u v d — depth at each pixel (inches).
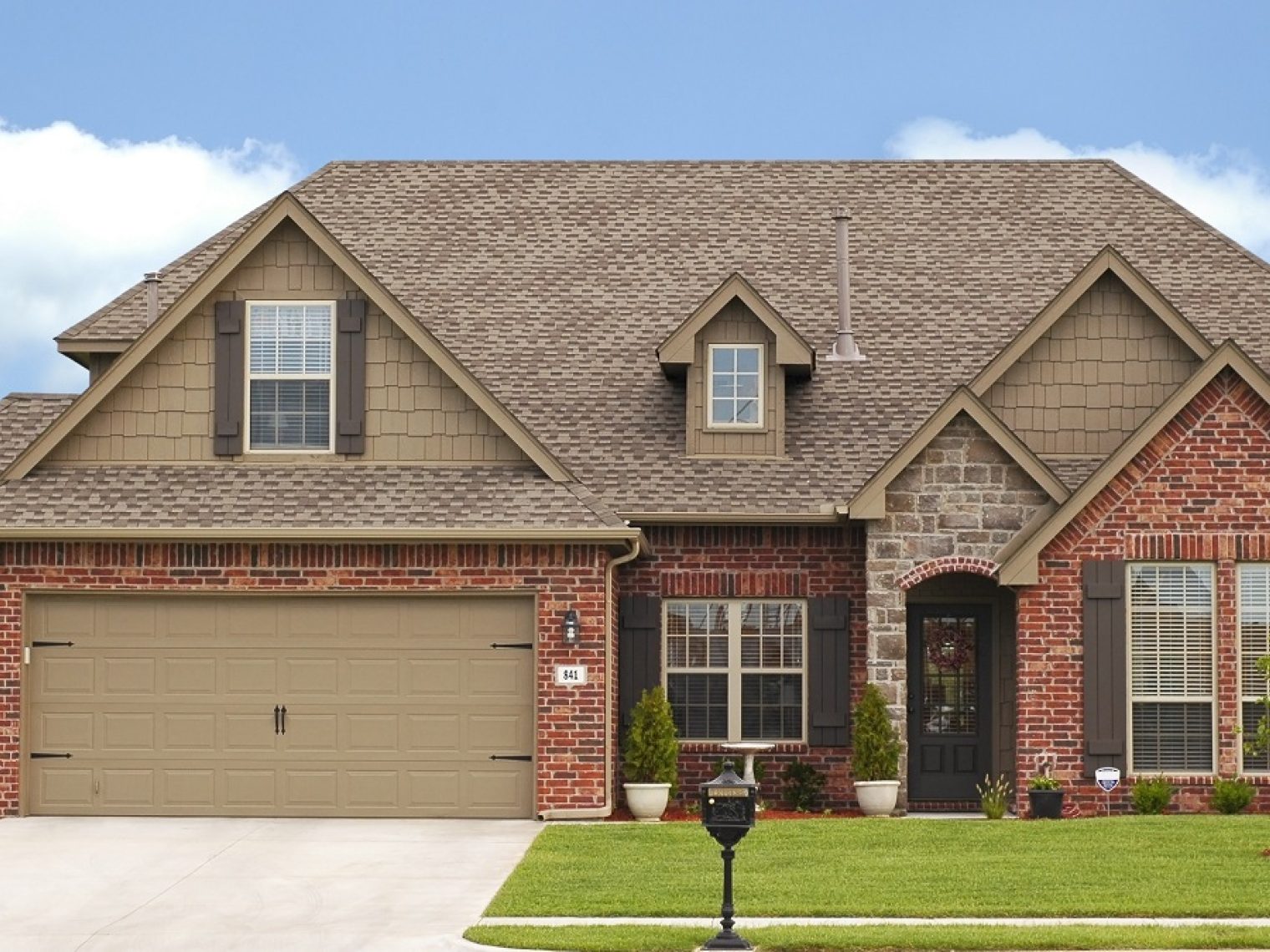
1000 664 965.2
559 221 1146.0
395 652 892.6
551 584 885.8
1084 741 877.8
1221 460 882.1
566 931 586.9
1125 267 971.3
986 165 1193.4
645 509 948.0
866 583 946.1
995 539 908.6
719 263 1114.1
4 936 606.9
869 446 989.2
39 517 886.4
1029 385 979.9
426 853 764.6
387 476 917.2
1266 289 1079.6
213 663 892.6
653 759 900.6
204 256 1093.8
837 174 1187.3
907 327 1064.8
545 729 879.7
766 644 961.5
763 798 946.1
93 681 892.0
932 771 967.0
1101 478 879.7
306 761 888.9
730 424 986.7
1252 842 736.3
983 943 562.3
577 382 1032.2
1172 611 884.0
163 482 913.5
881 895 637.3
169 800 887.7
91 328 1018.1
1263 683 878.4
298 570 890.7
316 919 625.9
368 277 925.2
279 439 929.5
